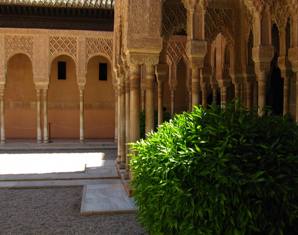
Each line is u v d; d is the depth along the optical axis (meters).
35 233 4.75
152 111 6.70
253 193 2.68
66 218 5.44
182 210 2.86
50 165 10.53
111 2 17.97
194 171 2.84
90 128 18.52
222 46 11.79
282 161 2.77
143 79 13.28
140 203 3.58
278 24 8.78
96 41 15.41
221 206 2.71
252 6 7.84
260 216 2.73
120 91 9.09
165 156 3.14
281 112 13.65
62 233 4.73
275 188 2.70
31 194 7.14
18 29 14.93
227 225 2.75
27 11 17.92
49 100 18.17
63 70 18.28
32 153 13.62
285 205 2.74
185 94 18.27
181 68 18.27
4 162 11.22
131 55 6.46
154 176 3.26
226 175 2.70
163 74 10.02
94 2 17.83
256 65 7.98
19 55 18.00
